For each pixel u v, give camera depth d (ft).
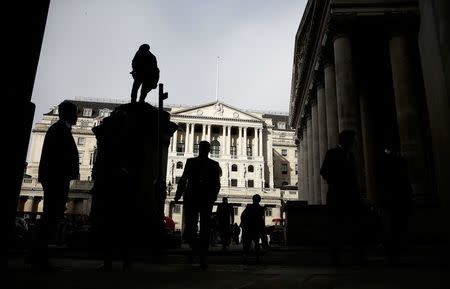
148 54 31.96
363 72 92.94
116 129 18.16
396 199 21.17
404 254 30.86
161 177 25.04
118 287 10.12
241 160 264.31
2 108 9.60
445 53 14.20
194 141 279.69
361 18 73.72
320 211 53.31
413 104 67.26
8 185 9.68
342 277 13.34
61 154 17.03
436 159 16.96
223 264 23.38
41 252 15.44
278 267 19.65
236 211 220.23
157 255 22.54
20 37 10.32
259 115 289.12
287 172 306.14
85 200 201.67
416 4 72.18
